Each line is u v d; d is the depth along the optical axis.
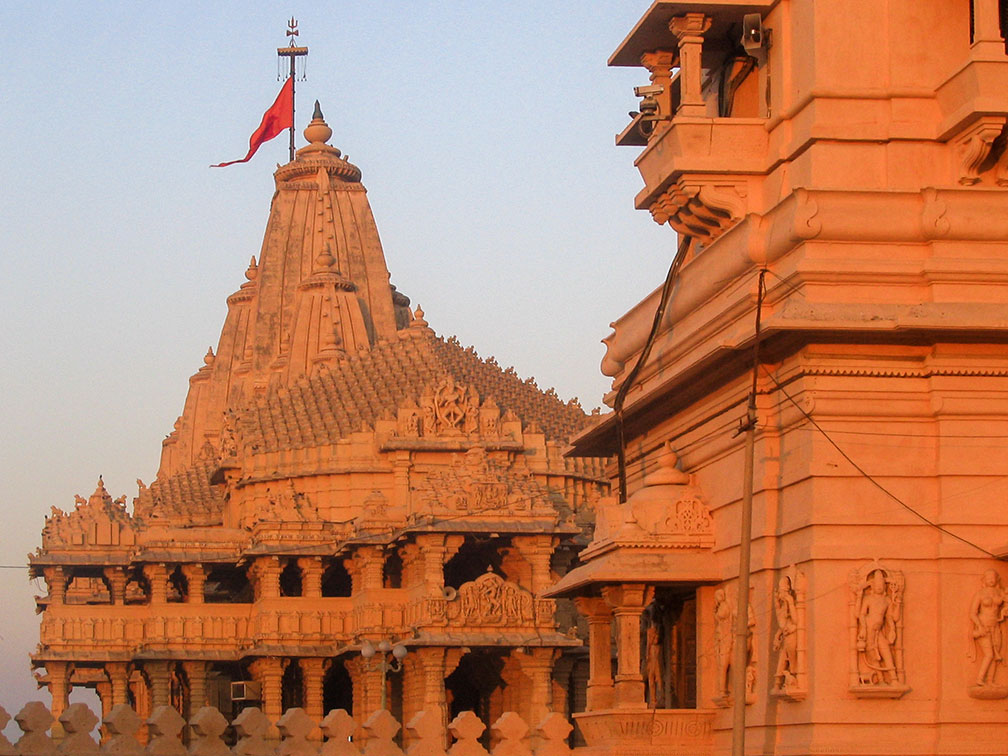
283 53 122.56
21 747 28.72
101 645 82.81
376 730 30.25
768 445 27.97
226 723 29.98
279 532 79.81
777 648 27.02
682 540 30.27
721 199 29.97
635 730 29.69
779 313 26.23
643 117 33.19
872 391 26.72
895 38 28.38
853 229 27.00
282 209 114.62
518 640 70.50
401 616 75.94
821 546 26.20
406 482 82.81
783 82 29.39
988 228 27.00
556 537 73.50
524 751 31.00
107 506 89.31
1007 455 26.62
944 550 26.19
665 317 32.41
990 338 26.48
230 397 115.44
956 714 25.81
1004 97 26.91
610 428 35.12
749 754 27.86
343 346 102.38
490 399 84.94
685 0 29.91
